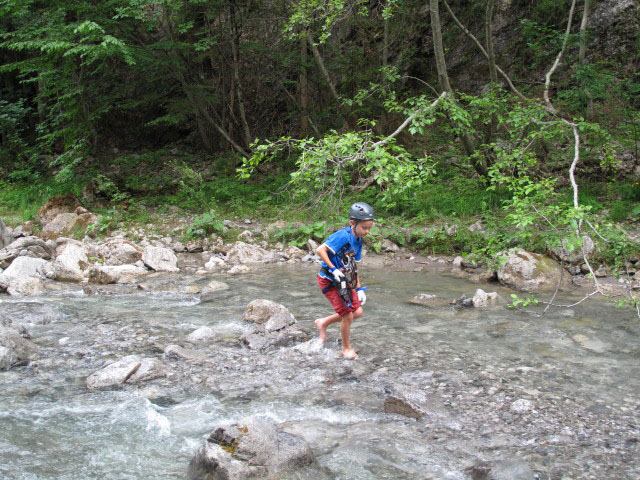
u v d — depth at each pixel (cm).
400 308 665
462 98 1038
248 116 1841
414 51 1688
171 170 1673
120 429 367
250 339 537
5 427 368
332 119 1602
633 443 342
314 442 347
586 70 1137
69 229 1155
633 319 608
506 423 371
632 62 1466
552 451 333
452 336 556
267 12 1641
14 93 1984
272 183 1445
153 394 423
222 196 1405
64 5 1381
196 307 676
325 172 743
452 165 1393
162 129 1991
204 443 320
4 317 561
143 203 1371
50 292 757
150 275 870
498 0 1684
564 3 1564
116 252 944
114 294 746
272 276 862
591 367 468
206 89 1705
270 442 319
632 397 408
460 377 449
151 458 331
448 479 307
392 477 309
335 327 590
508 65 1639
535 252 875
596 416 379
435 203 1189
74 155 1571
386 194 729
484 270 879
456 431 361
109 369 454
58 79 1534
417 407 384
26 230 1160
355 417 382
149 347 529
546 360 486
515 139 1020
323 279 489
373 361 488
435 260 970
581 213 582
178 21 1522
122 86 1659
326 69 1589
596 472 310
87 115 1588
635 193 1075
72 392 427
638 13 1484
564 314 633
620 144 1191
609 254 828
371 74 1541
